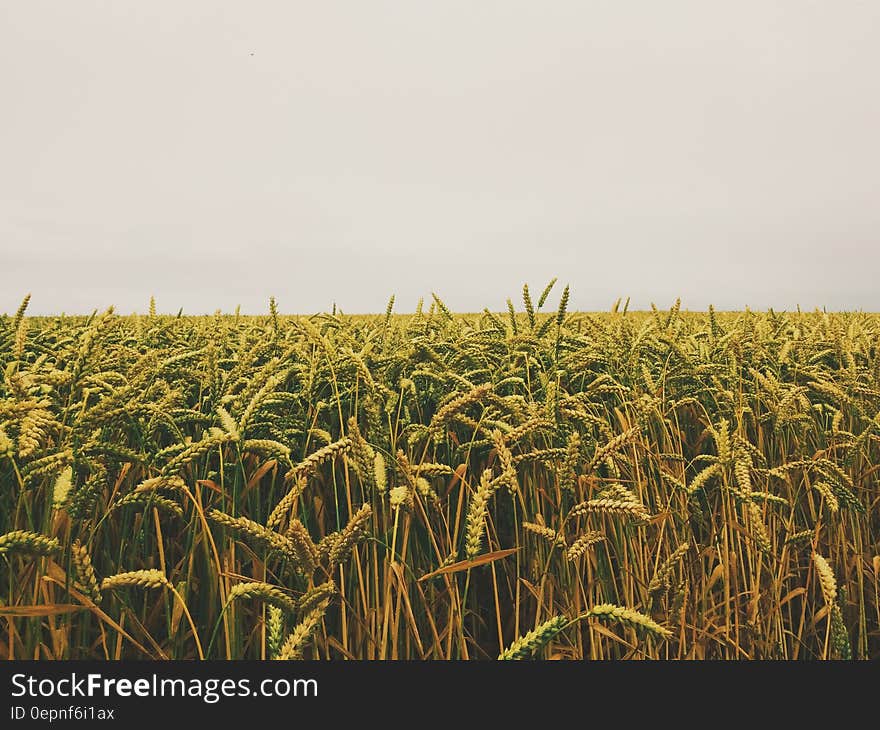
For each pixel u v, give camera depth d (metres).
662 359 4.27
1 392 2.55
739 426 3.23
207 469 2.57
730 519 2.65
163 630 2.73
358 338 4.66
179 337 5.05
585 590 2.77
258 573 2.46
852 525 3.18
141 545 2.73
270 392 2.32
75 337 4.52
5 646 2.26
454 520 2.98
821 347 4.77
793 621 3.39
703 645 2.57
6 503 2.39
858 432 3.76
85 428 1.89
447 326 5.10
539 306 3.57
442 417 2.23
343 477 2.90
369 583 2.48
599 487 2.62
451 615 2.32
